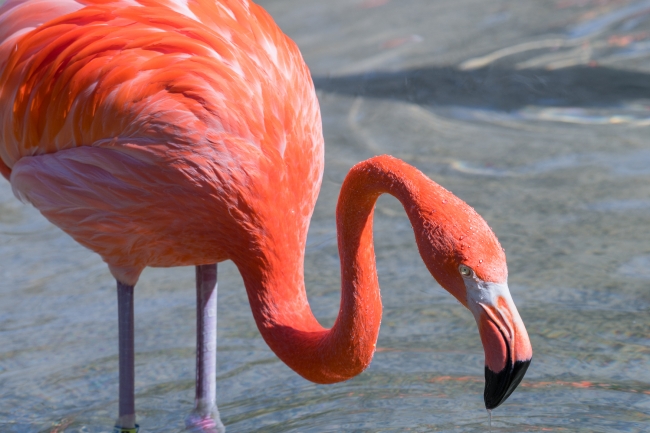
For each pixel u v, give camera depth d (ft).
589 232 22.77
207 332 16.70
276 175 15.44
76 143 15.58
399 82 34.96
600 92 32.63
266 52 16.12
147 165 15.03
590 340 18.02
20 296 22.00
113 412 17.08
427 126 30.76
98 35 15.31
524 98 32.73
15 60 15.90
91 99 15.14
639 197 24.36
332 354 14.49
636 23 39.06
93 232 16.07
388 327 19.34
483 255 12.08
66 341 19.80
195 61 15.11
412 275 21.70
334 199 26.08
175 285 22.54
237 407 16.79
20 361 19.02
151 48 15.21
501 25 40.60
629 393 16.11
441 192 12.75
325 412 16.25
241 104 15.14
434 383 17.02
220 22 16.01
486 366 12.16
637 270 20.74
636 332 18.17
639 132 28.94
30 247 24.81
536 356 17.62
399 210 25.64
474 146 28.86
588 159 27.20
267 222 15.51
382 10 44.65
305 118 16.16
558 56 36.24
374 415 15.97
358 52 38.58
